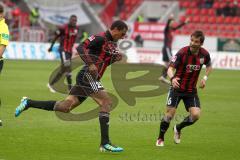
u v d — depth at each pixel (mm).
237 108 40875
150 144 26453
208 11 102000
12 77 60500
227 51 89000
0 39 28781
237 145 26797
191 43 24641
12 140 26234
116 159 22797
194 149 25516
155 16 104938
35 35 95812
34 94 45219
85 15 102625
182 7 104188
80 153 23797
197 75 25203
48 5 103188
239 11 101438
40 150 24172
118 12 107750
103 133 23734
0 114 34344
